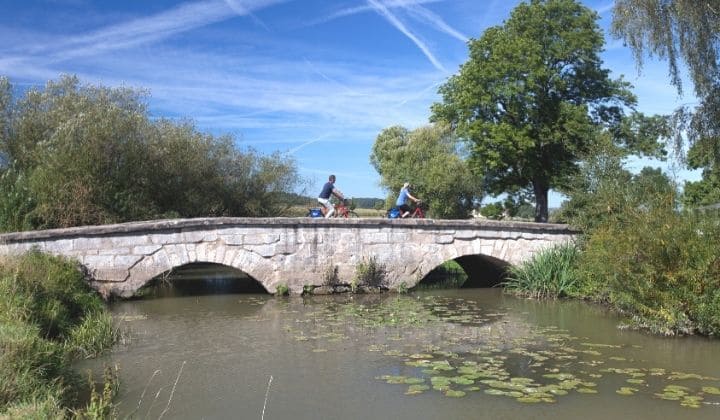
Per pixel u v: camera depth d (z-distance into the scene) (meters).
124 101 21.39
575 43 24.27
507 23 25.72
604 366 8.45
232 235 15.09
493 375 7.91
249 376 7.99
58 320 9.34
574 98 25.66
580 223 17.23
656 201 12.39
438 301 14.99
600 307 14.06
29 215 15.85
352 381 7.72
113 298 14.34
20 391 5.77
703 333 10.55
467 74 25.50
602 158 17.78
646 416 6.42
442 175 34.56
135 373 8.13
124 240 14.25
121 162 18.89
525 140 23.70
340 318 12.30
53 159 16.98
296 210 26.62
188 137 22.31
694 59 14.51
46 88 21.08
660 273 10.80
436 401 6.90
